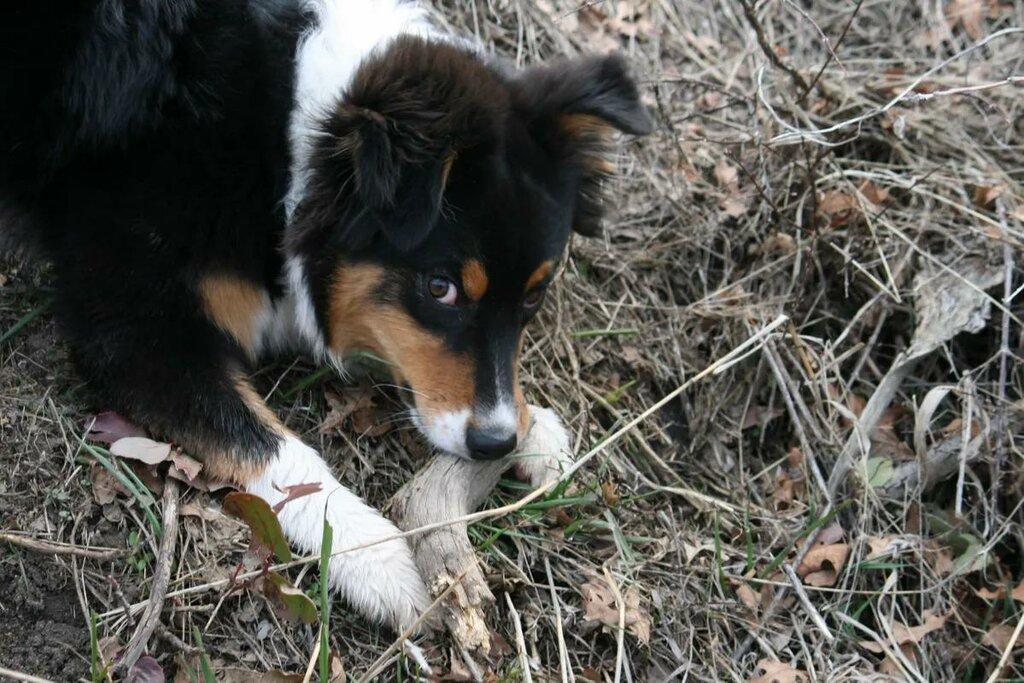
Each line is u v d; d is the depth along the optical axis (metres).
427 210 1.40
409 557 1.45
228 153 1.49
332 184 1.47
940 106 1.86
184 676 1.39
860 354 1.74
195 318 1.50
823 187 1.79
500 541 1.50
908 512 1.64
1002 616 1.61
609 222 1.76
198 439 1.47
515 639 1.46
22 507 1.43
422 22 1.59
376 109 1.42
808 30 1.97
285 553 1.36
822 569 1.60
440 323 1.49
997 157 1.83
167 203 1.48
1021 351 1.70
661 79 1.86
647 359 1.70
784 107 1.86
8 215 1.53
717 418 1.70
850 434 1.68
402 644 1.41
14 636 1.39
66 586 1.41
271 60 1.50
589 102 1.52
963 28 1.99
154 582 1.40
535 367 1.63
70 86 1.48
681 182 1.79
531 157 1.50
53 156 1.49
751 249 1.77
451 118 1.41
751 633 1.54
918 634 1.57
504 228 1.46
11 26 1.48
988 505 1.64
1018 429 1.65
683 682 1.50
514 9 1.86
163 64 1.48
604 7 1.93
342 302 1.52
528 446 1.53
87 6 1.49
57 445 1.46
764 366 1.71
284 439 1.48
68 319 1.49
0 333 1.51
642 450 1.64
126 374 1.48
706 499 1.60
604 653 1.50
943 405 1.71
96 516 1.44
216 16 1.50
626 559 1.54
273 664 1.42
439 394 1.49
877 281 1.71
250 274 1.52
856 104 1.84
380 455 1.53
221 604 1.41
